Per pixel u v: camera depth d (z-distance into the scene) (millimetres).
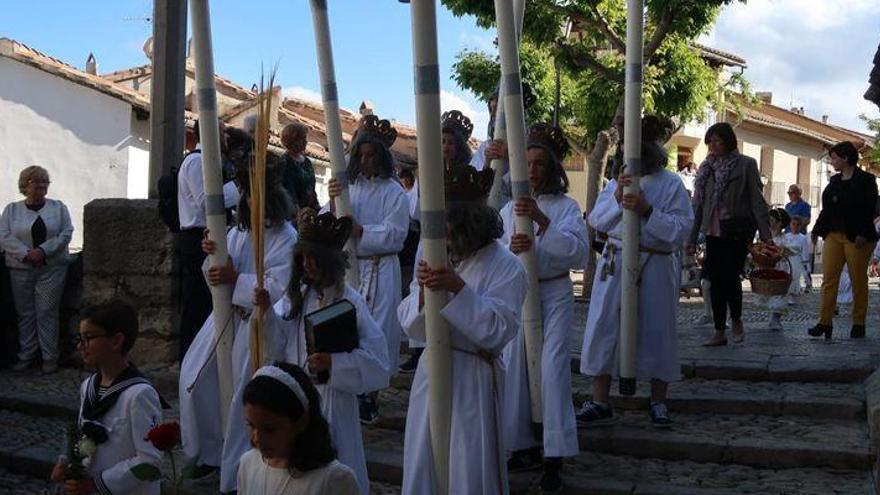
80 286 8688
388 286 7070
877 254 12062
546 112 17156
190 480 5867
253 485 3398
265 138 5055
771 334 9125
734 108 21188
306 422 3299
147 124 22578
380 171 7125
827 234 8836
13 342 8719
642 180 6441
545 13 13234
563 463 5988
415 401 4453
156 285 8250
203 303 7281
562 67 14234
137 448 4070
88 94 21984
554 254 5633
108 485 3998
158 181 8344
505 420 5656
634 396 6855
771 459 5848
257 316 5176
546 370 5535
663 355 6348
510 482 5652
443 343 4133
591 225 6590
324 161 22359
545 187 5844
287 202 5762
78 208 22094
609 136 13492
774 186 34406
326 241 4969
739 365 7297
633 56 6109
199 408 5812
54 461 6449
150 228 8266
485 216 4371
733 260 8250
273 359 5191
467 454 4305
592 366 6406
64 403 7477
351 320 4699
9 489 6297
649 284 6328
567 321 5688
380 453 6188
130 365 4238
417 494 4297
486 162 6043
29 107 22141
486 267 4383
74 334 8703
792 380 7137
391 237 6992
